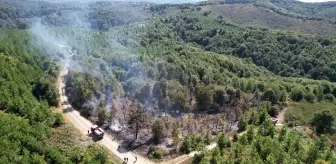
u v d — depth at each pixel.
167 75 124.94
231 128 96.31
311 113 119.56
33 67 131.50
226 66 171.62
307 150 77.38
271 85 133.50
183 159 79.56
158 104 107.50
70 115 99.88
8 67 109.44
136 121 92.19
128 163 77.19
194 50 198.00
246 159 67.56
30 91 106.56
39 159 66.38
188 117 99.19
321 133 105.75
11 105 86.00
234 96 114.75
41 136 75.88
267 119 91.19
